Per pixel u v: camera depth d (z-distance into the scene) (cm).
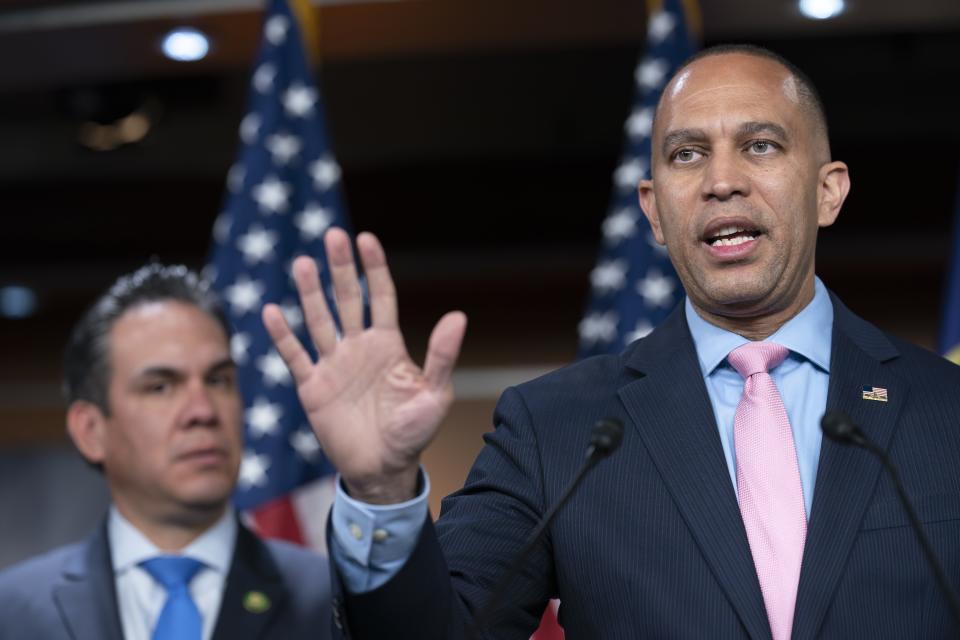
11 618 530
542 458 374
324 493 805
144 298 576
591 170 1520
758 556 347
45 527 1639
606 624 348
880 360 383
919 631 333
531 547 321
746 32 1105
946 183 1441
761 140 383
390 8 1068
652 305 829
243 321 839
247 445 807
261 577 544
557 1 1050
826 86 1407
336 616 328
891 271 1516
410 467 323
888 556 340
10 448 1666
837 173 412
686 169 389
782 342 388
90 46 1139
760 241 379
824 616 333
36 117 1516
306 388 324
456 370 1589
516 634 368
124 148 1513
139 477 545
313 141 888
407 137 1541
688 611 340
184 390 555
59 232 1617
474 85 1453
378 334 328
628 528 354
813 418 375
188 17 1082
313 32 923
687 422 370
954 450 356
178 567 538
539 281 1591
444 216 1550
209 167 1584
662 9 869
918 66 1366
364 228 1562
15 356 1681
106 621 526
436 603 325
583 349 841
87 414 570
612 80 1434
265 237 860
